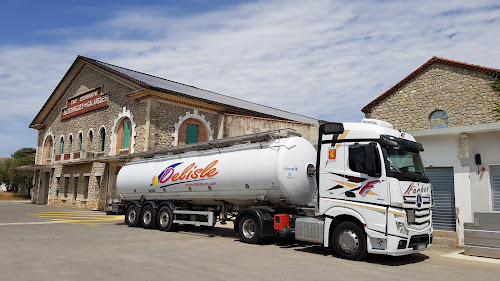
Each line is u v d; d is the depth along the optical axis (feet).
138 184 49.49
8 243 31.99
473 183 35.42
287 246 33.35
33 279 19.53
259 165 35.04
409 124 79.36
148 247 31.14
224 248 31.35
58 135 106.52
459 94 73.20
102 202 81.56
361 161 27.45
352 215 27.22
